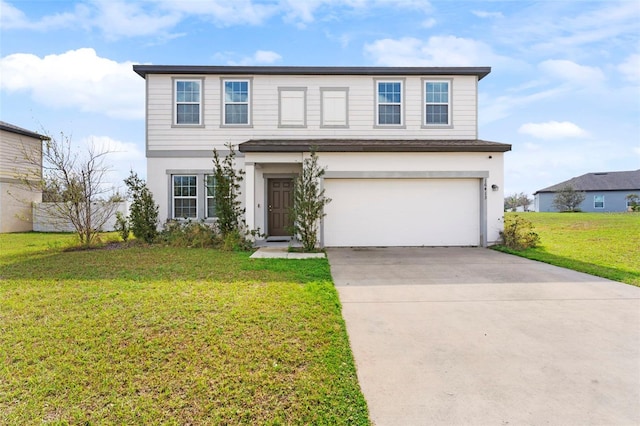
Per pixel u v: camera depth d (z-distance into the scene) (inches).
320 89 521.3
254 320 169.3
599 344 149.6
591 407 105.7
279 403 106.3
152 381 117.0
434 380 121.5
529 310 193.9
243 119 516.1
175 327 160.2
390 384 118.9
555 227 677.9
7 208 674.2
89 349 139.3
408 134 522.6
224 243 411.2
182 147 508.1
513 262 336.5
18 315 175.0
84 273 268.1
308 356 135.2
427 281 261.1
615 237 514.9
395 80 524.4
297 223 420.8
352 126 522.3
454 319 180.9
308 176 422.9
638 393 113.0
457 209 451.5
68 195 422.3
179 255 359.6
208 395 109.3
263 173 502.0
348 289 238.8
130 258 338.6
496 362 134.3
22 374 120.9
